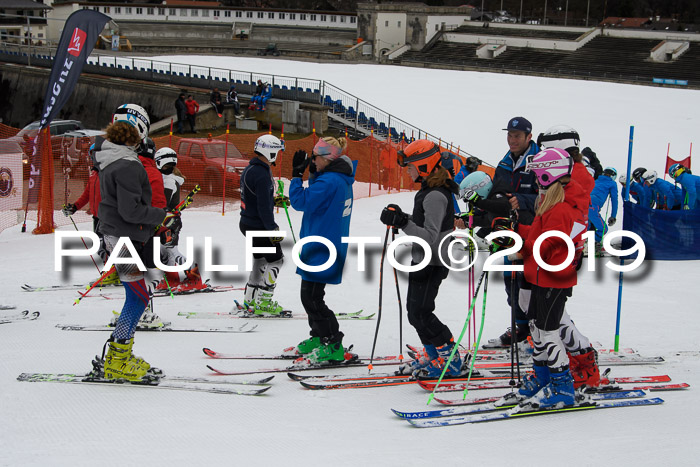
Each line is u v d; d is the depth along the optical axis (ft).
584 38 177.68
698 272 31.48
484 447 11.00
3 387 13.87
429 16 193.77
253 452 10.52
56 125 78.18
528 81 155.63
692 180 34.35
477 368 16.33
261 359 17.16
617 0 301.02
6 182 40.60
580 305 25.18
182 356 17.25
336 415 13.00
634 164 85.20
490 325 21.52
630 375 16.31
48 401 13.08
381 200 51.80
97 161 13.73
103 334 18.92
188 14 233.35
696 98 133.90
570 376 13.44
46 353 16.75
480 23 201.36
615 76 158.51
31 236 38.32
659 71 159.63
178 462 9.96
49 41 184.85
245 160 51.88
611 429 12.11
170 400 13.55
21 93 142.51
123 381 14.40
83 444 10.74
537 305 13.23
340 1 322.75
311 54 195.93
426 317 15.14
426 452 10.66
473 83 151.12
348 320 21.98
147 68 150.30
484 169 60.90
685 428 12.15
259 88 102.83
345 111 104.94
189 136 93.97
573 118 113.50
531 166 13.10
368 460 10.18
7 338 18.26
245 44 220.23
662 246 34.17
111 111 121.90
